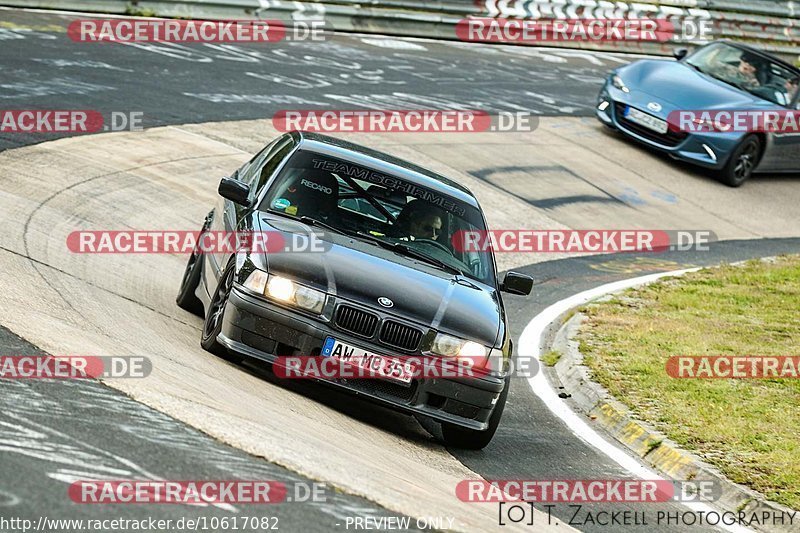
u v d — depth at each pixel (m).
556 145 63.12
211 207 41.53
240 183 26.73
